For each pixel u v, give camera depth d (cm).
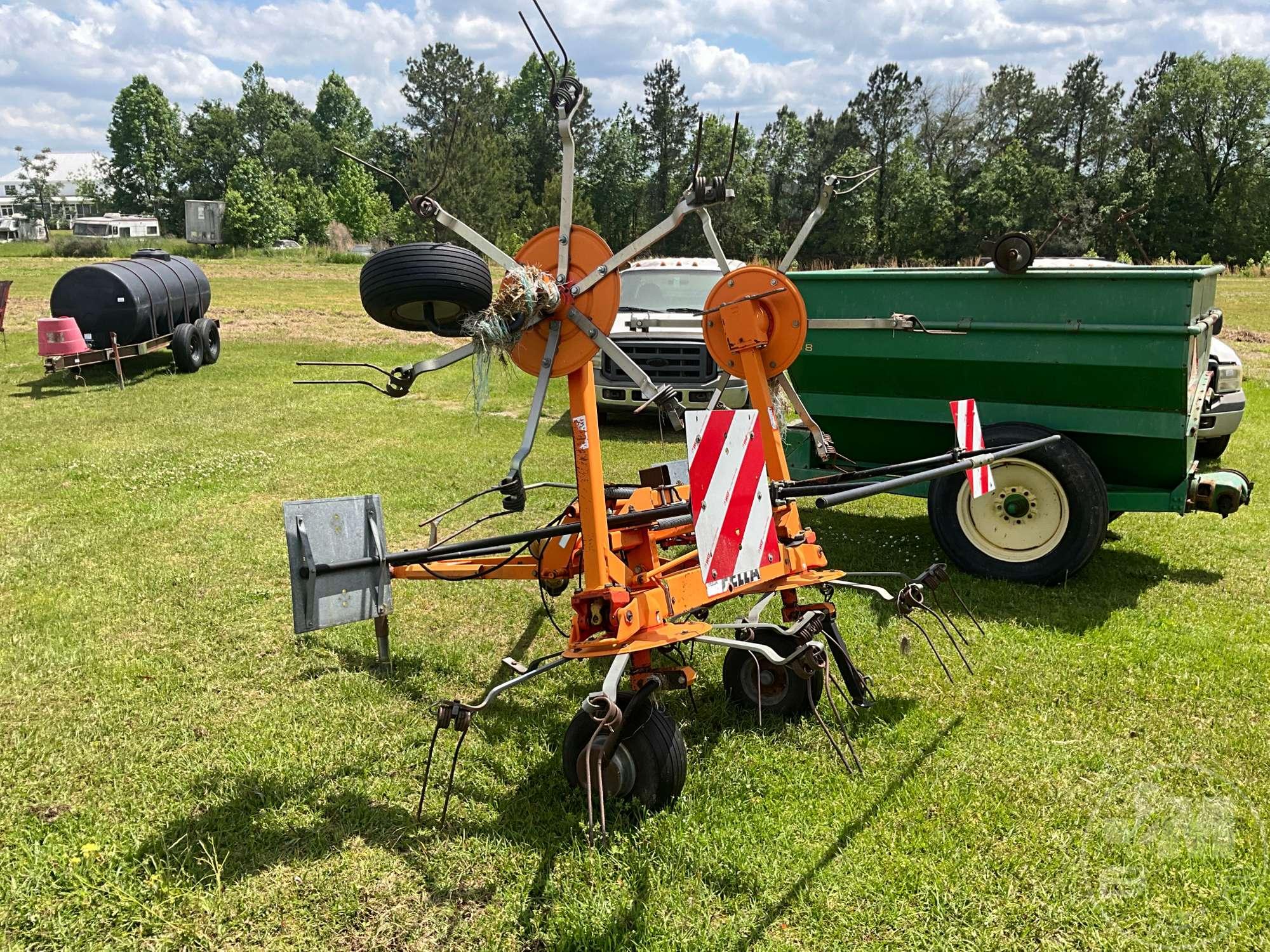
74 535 733
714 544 372
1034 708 465
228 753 424
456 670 516
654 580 397
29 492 855
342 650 539
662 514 405
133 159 12238
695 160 368
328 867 346
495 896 331
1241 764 412
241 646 539
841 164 6900
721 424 373
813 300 675
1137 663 516
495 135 7081
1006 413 638
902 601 407
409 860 351
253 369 1645
